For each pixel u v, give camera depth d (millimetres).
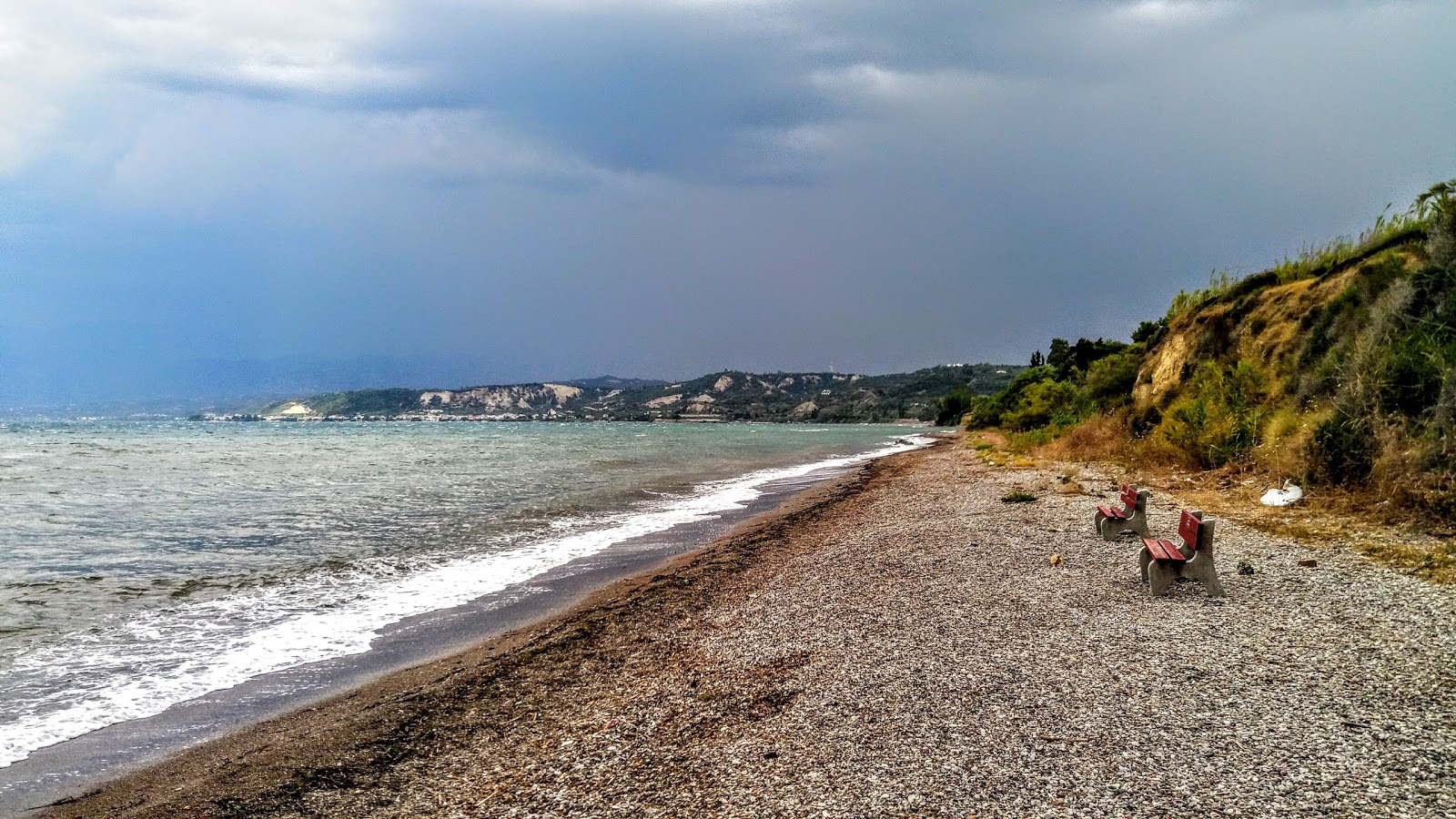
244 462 41062
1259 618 7266
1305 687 5566
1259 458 15664
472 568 13102
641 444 66188
